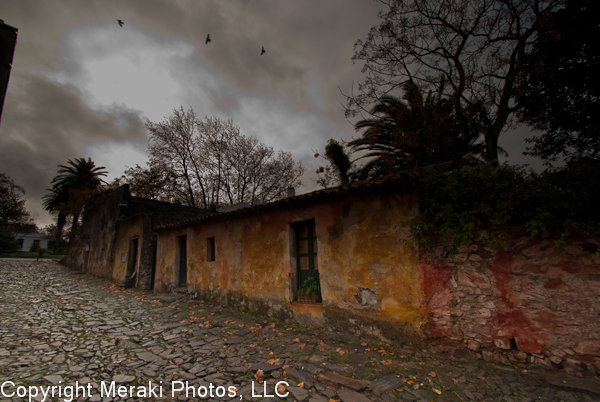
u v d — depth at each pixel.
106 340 5.51
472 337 4.13
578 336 3.44
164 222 15.07
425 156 12.55
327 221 6.18
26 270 18.56
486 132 9.86
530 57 8.40
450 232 4.38
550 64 7.65
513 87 8.64
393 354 4.53
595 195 3.38
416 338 4.62
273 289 7.24
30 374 3.85
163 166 26.03
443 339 4.37
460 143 11.30
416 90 11.75
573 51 7.20
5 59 3.21
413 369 4.03
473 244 4.29
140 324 6.80
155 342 5.49
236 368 4.27
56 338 5.48
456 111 10.59
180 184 26.73
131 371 4.15
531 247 3.84
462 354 4.18
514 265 3.93
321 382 3.80
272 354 4.81
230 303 8.45
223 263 8.97
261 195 28.42
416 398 3.37
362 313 5.37
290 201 6.69
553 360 3.54
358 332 5.38
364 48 10.94
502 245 4.04
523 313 3.80
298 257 7.09
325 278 6.06
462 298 4.28
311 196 6.19
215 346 5.25
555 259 3.66
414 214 4.85
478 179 4.19
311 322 6.22
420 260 4.72
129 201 16.28
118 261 15.37
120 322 6.91
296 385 3.74
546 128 8.59
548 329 3.62
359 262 5.54
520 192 3.80
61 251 45.53
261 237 7.79
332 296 5.89
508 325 3.88
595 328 3.36
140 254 13.23
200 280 9.85
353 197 5.78
